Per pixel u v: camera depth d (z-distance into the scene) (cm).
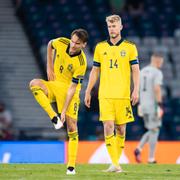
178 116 5769
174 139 5653
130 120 2620
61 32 6366
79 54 2478
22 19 6456
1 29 6350
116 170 2605
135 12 6688
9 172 2547
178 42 6419
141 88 3631
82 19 6525
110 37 2605
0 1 6544
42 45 6206
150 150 3647
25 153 3847
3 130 5131
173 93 6006
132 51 2586
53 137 5359
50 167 2842
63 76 2528
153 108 3606
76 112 2511
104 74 2592
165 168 2897
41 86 2495
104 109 2583
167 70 6172
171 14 6706
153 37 6462
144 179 2327
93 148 3825
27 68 6053
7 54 6156
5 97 5834
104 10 6650
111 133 2589
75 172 2555
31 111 5756
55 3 6638
